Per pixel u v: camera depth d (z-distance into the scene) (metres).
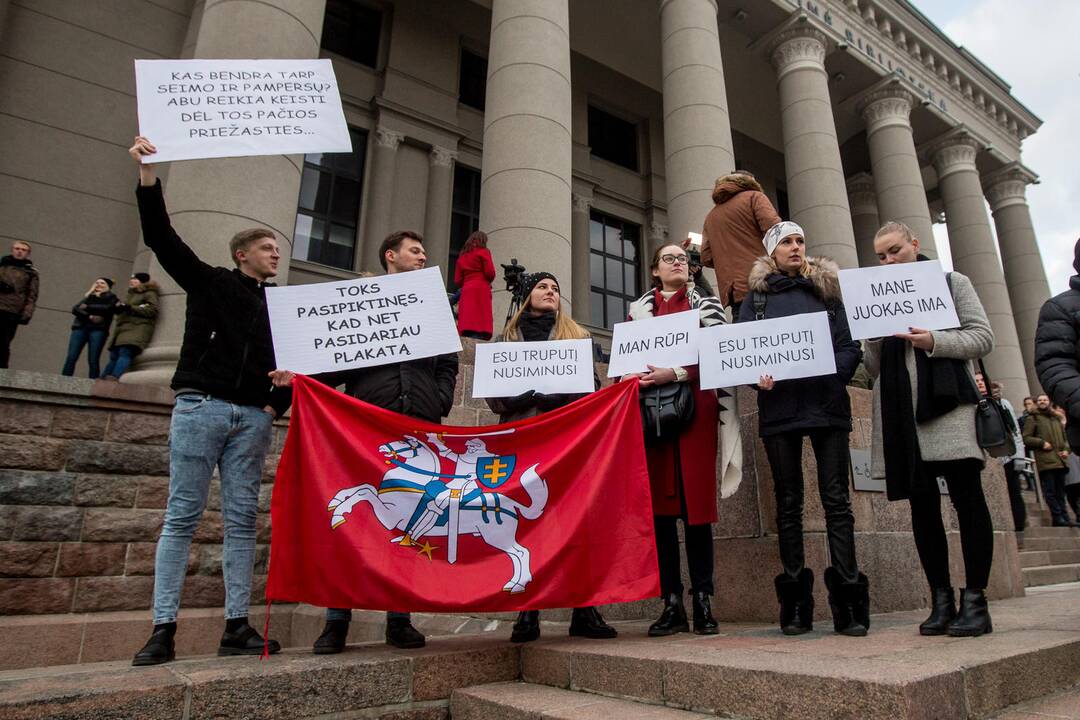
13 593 4.83
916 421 3.28
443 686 3.09
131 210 12.11
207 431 3.27
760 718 2.31
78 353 8.80
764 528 4.49
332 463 3.34
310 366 3.49
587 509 3.35
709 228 6.10
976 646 2.71
